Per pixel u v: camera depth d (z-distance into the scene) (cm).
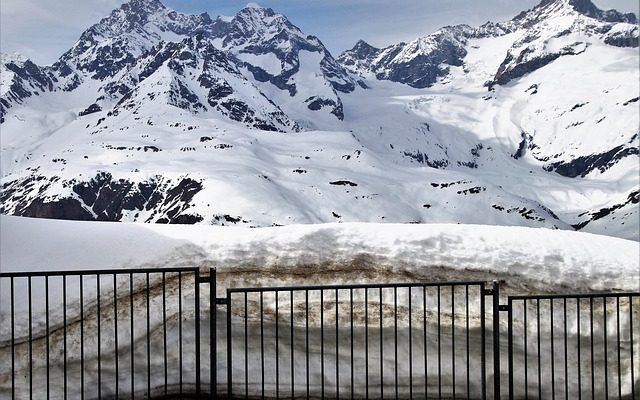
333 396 723
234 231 769
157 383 710
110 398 698
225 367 722
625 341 730
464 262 744
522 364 727
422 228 776
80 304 656
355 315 729
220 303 600
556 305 736
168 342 716
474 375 724
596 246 786
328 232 762
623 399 721
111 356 700
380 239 757
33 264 733
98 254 741
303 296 732
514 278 739
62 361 689
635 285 743
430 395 722
